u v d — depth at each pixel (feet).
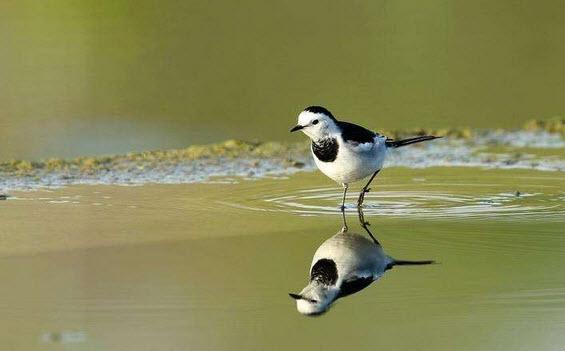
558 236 39.01
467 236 39.17
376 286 33.40
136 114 63.52
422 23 81.30
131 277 34.01
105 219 41.91
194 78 69.56
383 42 77.36
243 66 72.18
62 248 37.45
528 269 34.88
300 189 48.06
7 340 28.50
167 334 29.12
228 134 61.11
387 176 50.93
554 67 73.61
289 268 35.14
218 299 31.96
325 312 31.04
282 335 29.12
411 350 27.89
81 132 59.98
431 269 35.01
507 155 55.83
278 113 64.54
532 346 28.22
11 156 56.03
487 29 80.43
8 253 36.81
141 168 52.70
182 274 34.37
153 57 72.79
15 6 82.17
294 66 72.43
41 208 43.91
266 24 80.48
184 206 44.37
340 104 65.92
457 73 72.08
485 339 28.76
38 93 65.57
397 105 66.44
